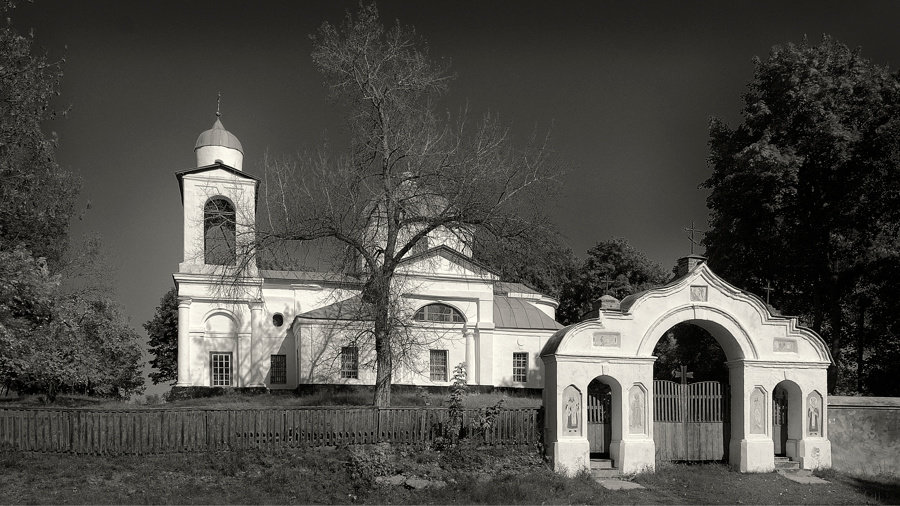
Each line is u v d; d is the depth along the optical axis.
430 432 26.25
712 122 44.28
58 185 33.81
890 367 41.22
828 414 27.77
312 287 50.72
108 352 41.00
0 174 29.19
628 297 27.67
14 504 19.41
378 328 31.23
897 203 38.91
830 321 44.03
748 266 41.44
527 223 31.64
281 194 32.50
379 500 21.34
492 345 47.19
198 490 21.33
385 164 32.50
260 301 46.50
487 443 26.03
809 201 40.91
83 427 23.77
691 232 27.92
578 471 25.11
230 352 47.56
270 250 32.44
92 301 40.94
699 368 43.25
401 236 36.09
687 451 27.03
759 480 25.09
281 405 37.38
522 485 22.61
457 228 32.44
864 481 25.86
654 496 23.03
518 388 47.81
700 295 27.02
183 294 46.69
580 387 25.72
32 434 23.50
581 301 67.88
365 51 32.72
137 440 23.97
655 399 26.94
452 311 47.56
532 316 49.47
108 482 21.66
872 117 38.97
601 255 68.12
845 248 40.28
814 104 38.56
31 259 27.80
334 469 23.38
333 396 41.22
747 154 38.25
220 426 24.67
